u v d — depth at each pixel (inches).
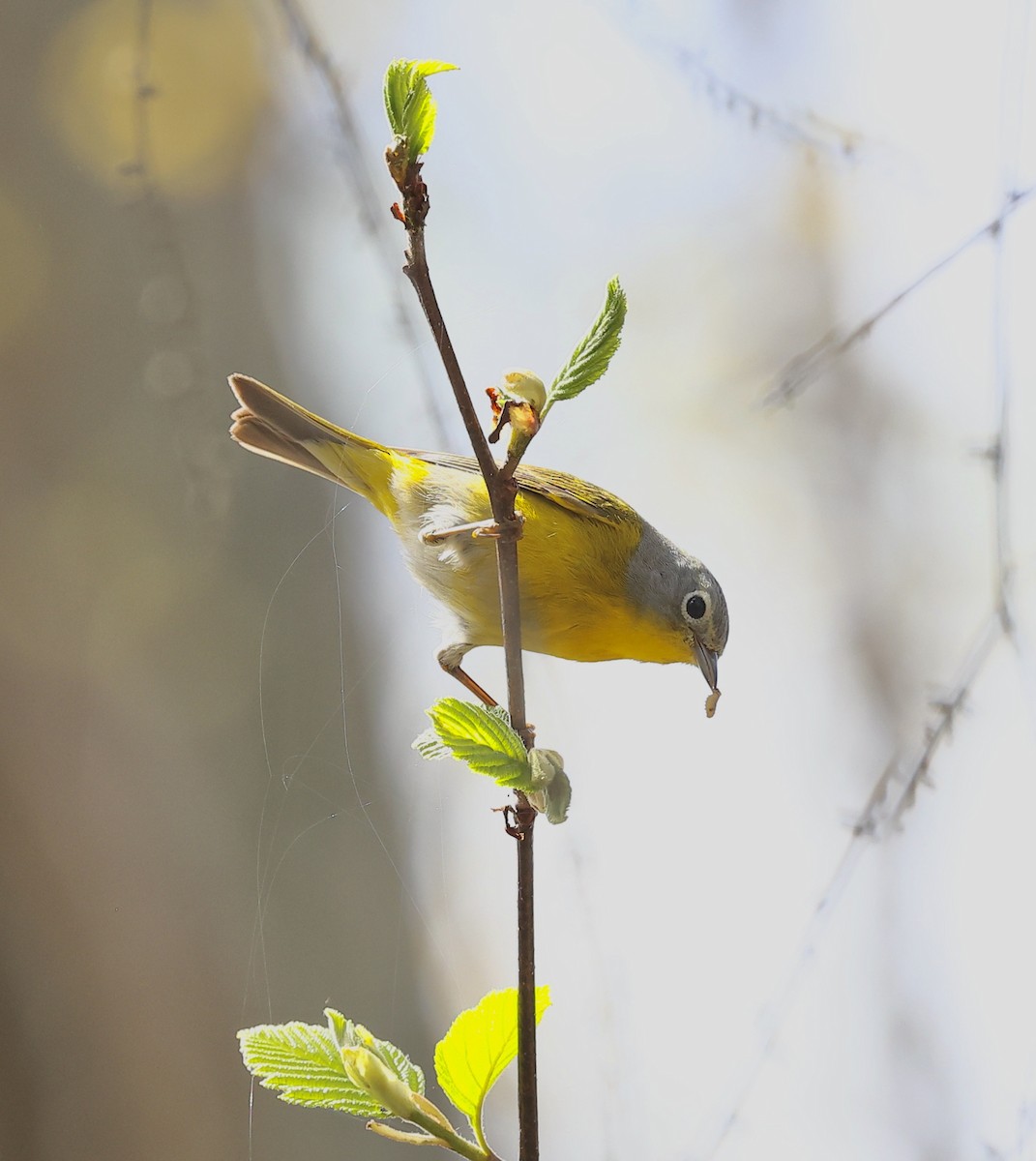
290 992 187.9
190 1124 187.2
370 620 188.7
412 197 155.7
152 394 187.9
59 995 187.0
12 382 187.8
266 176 189.3
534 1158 154.9
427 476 184.7
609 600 184.9
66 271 187.8
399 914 188.5
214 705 187.9
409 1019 188.5
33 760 187.3
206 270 188.7
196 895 187.6
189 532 187.9
